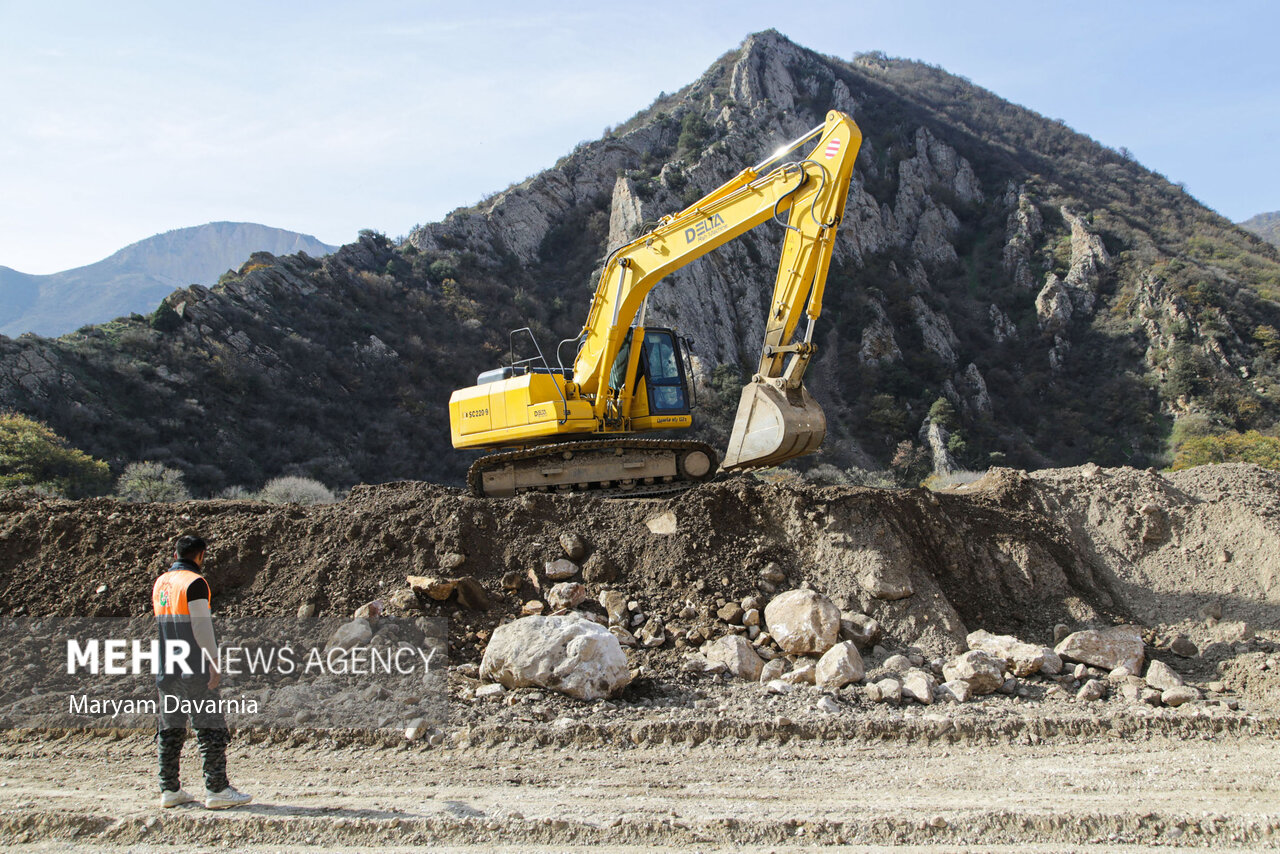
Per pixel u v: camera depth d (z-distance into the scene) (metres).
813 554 8.58
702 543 8.62
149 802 4.74
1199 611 8.38
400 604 7.73
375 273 58.62
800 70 98.19
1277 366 55.50
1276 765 5.43
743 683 7.04
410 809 4.55
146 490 28.02
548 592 8.21
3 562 8.39
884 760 5.54
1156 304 61.72
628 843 4.14
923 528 9.01
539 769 5.30
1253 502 9.34
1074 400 58.81
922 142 86.75
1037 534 9.31
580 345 12.13
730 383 52.09
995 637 7.76
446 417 48.47
